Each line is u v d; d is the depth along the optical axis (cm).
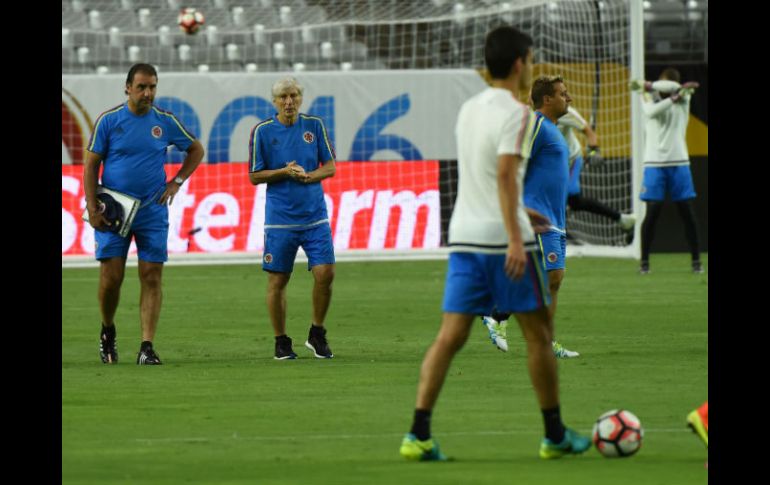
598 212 3922
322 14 8531
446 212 6612
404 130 6550
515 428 2250
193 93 6431
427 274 6109
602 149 6919
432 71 6538
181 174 3253
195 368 3106
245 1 8631
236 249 6475
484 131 1967
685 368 3033
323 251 3297
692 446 2077
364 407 2491
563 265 3128
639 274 5822
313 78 6481
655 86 5653
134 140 3183
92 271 6462
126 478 1830
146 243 3197
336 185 6531
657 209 5784
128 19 8569
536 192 3066
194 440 2134
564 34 7481
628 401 2545
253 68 8469
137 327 4109
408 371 3034
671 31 7719
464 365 3117
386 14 8425
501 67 1991
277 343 3297
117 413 2420
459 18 7662
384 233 6550
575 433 1989
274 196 3288
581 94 6900
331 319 4266
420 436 1948
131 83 3180
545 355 1966
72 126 6388
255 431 2222
